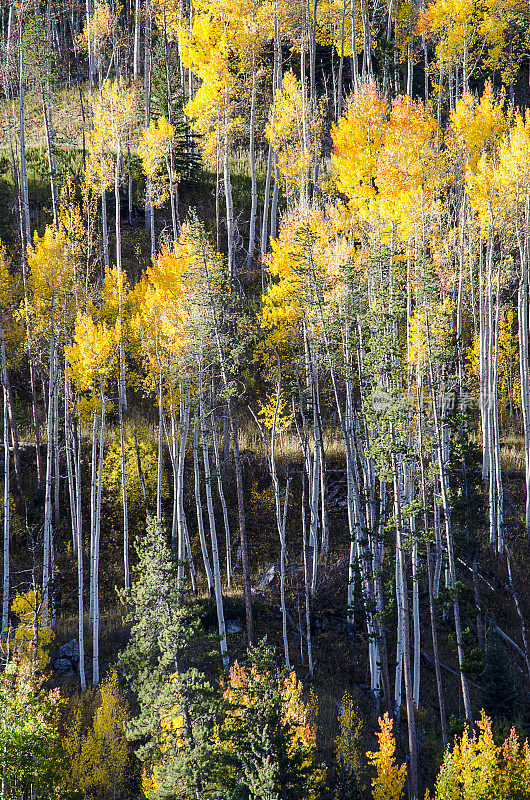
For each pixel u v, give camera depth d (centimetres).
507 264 3091
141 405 3428
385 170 2280
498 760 1689
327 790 1533
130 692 2155
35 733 1405
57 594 2645
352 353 2469
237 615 2520
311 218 2653
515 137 2778
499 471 2825
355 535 2433
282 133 3706
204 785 1476
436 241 2678
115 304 2788
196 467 2753
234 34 3161
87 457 3136
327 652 2459
